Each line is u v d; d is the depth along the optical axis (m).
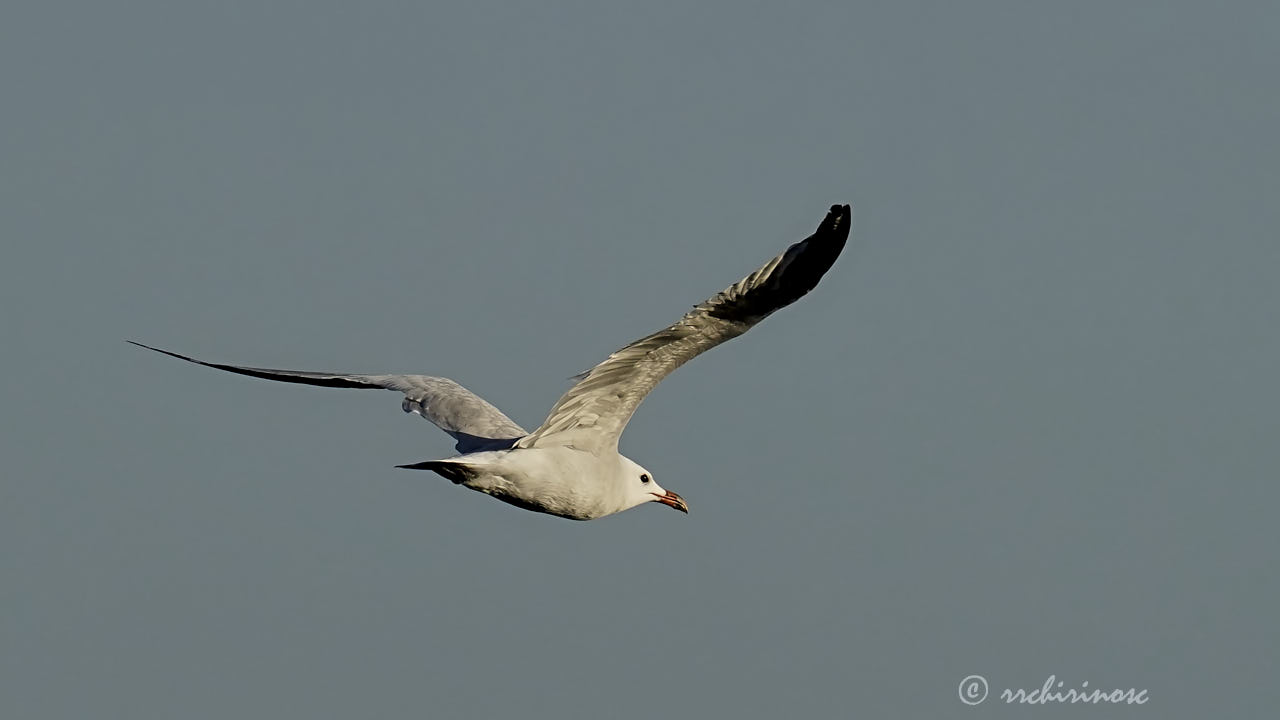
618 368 14.42
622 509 16.50
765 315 13.62
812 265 13.38
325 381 18.41
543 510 15.45
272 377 18.25
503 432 17.27
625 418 15.22
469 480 14.96
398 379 18.58
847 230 13.27
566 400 14.78
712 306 13.53
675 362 14.33
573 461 15.20
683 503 17.36
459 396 18.11
